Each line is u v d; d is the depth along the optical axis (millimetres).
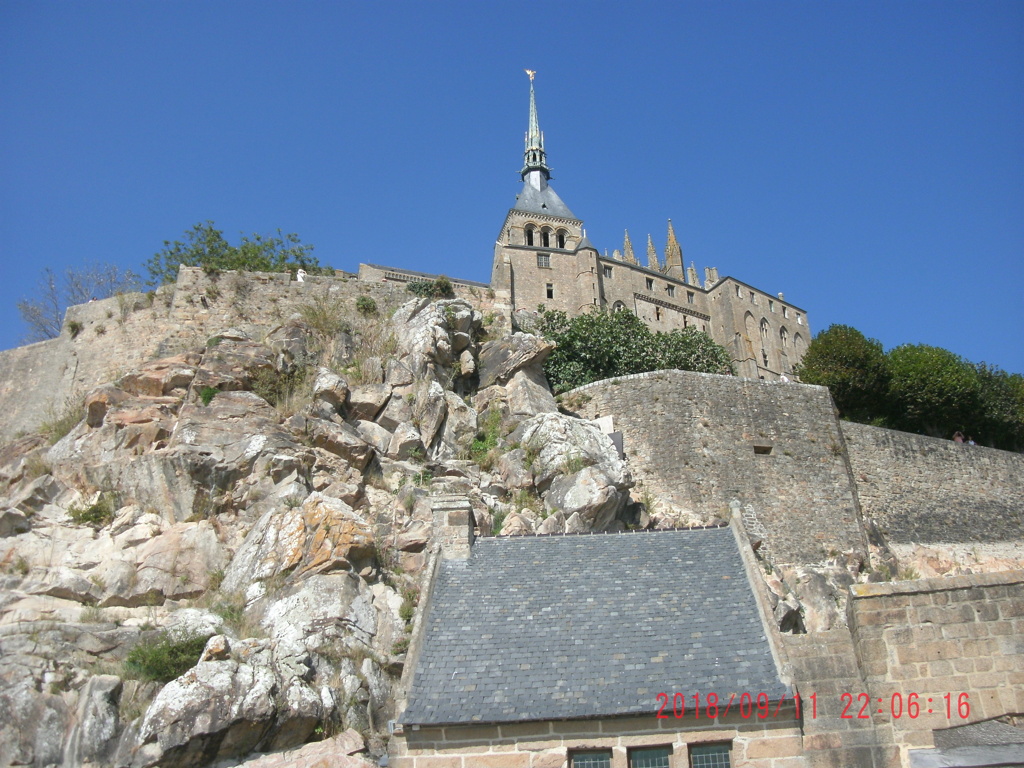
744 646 15742
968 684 13703
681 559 18469
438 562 18297
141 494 24359
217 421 26203
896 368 48094
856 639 14523
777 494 32344
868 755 13727
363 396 29609
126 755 16719
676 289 82875
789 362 85500
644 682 15094
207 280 35906
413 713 14602
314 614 19984
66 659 18984
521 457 28969
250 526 23641
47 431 29438
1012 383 51188
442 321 33375
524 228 83750
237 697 16938
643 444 32531
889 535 34219
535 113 94125
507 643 16203
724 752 14141
